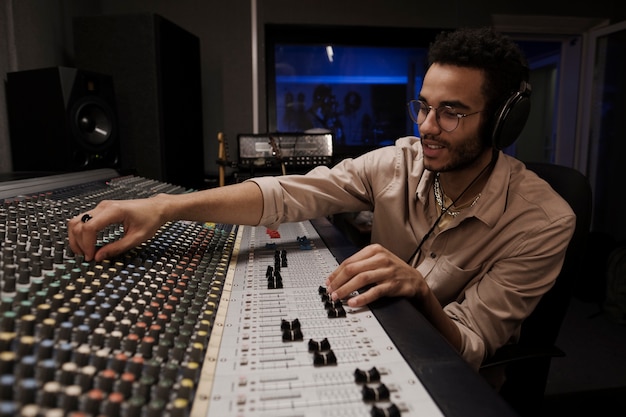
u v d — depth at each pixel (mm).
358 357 526
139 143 2037
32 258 622
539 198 988
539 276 935
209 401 429
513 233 974
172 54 2145
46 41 1996
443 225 1132
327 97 3240
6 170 1701
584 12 3408
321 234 1138
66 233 777
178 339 508
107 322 492
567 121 3865
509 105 911
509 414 417
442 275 1026
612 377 2172
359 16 3025
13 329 429
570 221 950
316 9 2973
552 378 2154
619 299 2793
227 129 2957
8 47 1717
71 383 377
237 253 974
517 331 1019
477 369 845
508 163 1069
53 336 444
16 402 330
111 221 764
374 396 437
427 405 433
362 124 3301
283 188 1114
